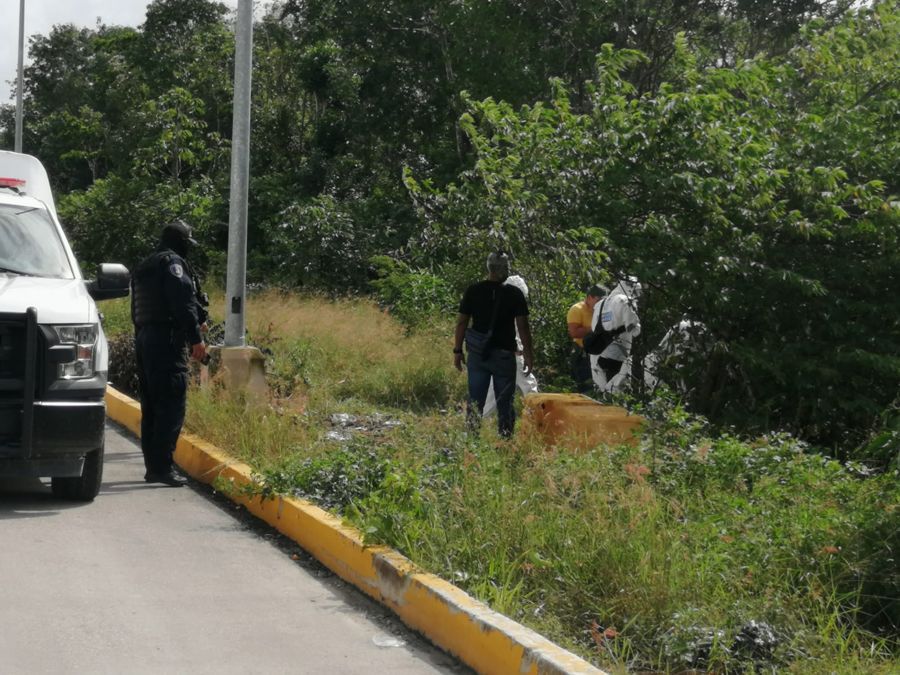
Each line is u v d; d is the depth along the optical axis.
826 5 34.31
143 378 10.84
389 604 7.08
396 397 16.27
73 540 8.38
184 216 35.16
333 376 16.69
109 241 34.97
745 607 6.13
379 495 8.30
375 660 6.14
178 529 8.98
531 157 13.36
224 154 40.75
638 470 7.82
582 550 6.88
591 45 34.16
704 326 12.85
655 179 12.52
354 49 40.41
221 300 25.86
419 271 24.47
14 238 10.45
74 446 9.28
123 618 6.61
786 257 12.84
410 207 34.72
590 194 12.99
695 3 34.62
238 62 14.09
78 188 64.94
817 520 7.31
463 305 12.04
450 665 6.14
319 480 9.22
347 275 32.28
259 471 9.82
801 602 6.29
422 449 9.65
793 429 12.70
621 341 13.30
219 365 13.52
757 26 35.50
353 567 7.62
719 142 12.60
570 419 10.53
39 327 9.23
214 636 6.39
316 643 6.38
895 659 5.71
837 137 13.27
